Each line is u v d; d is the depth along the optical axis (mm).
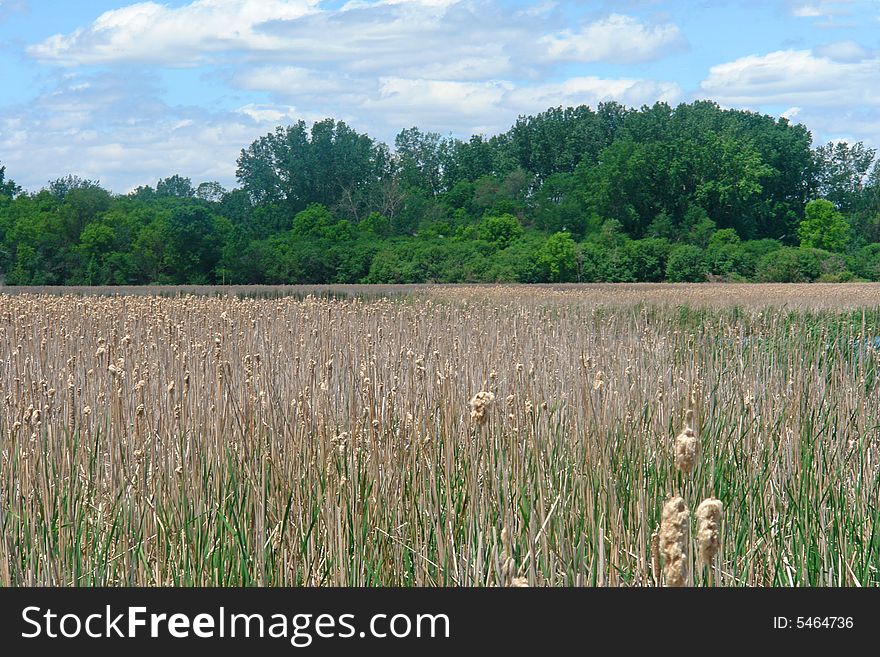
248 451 6531
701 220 100938
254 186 140875
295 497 5992
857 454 7223
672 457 6145
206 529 5660
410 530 5688
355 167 139125
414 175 140375
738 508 6059
